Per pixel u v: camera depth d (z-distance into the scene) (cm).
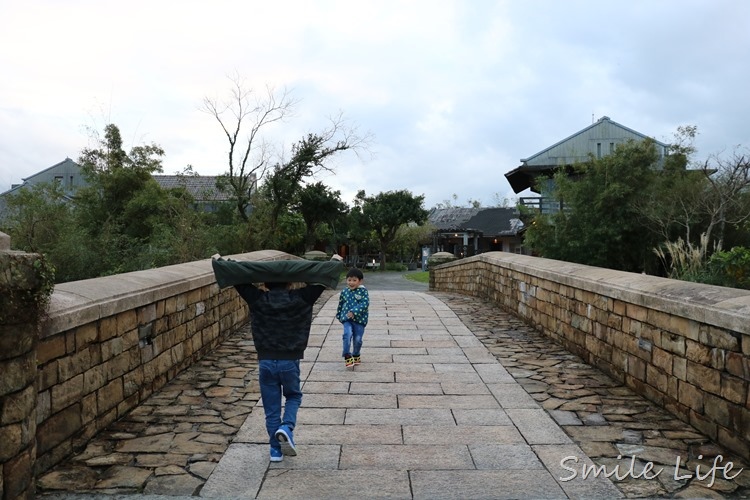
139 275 522
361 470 347
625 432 412
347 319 613
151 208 2078
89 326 388
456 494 315
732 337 366
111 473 337
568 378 569
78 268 1449
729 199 1236
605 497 312
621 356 545
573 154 2197
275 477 335
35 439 304
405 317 970
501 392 520
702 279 804
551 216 1511
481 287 1310
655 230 1337
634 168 1380
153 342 505
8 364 276
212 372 582
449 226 5347
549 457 367
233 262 363
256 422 430
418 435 409
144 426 420
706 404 399
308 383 551
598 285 592
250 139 2117
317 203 3584
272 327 362
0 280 267
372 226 4619
